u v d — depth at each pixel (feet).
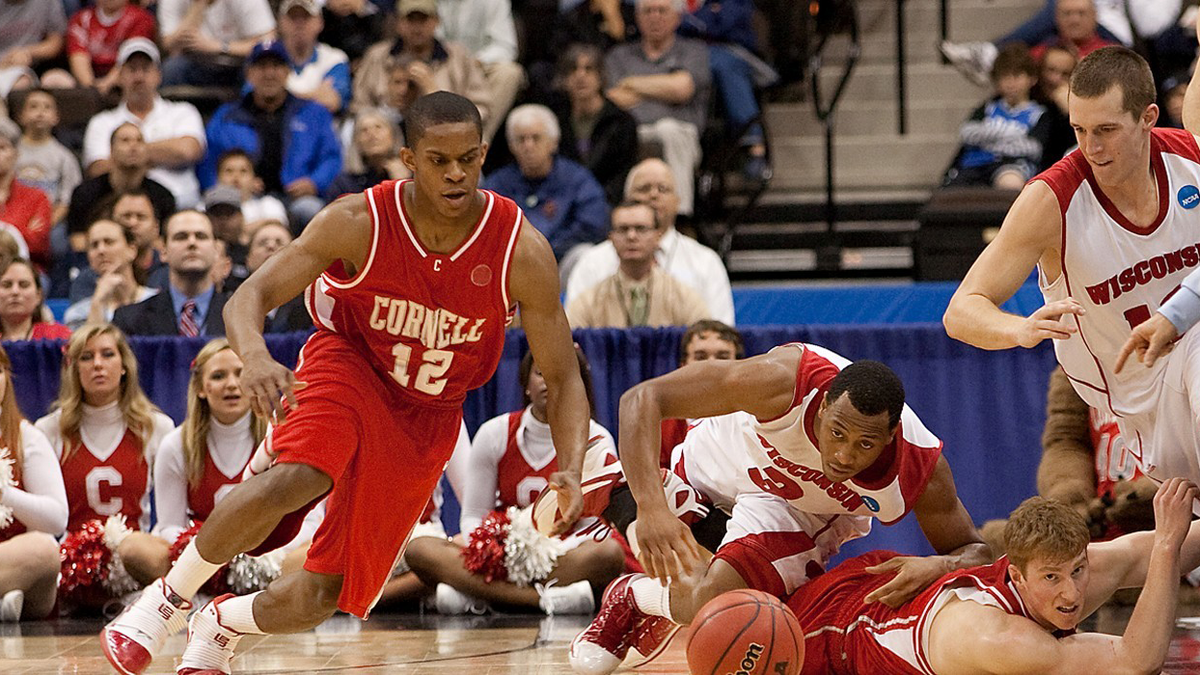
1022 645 26.12
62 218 68.69
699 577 30.81
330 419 27.61
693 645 26.96
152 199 65.72
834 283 71.10
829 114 74.08
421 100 26.66
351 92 74.84
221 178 65.67
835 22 75.66
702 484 33.37
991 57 75.66
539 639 39.09
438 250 27.55
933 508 30.19
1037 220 27.32
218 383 46.01
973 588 27.66
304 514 28.96
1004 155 68.64
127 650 28.55
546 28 78.13
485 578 44.93
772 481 30.86
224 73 76.07
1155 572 26.78
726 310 58.18
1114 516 42.50
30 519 44.93
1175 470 28.66
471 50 75.05
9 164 65.46
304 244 27.27
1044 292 28.84
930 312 60.85
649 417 28.25
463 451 47.44
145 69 69.97
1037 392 49.73
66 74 75.87
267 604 29.07
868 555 30.78
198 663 29.55
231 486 46.65
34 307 54.19
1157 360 27.76
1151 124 26.68
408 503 29.01
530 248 28.02
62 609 45.93
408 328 28.07
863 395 27.35
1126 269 27.45
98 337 46.98
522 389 49.29
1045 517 26.32
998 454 49.85
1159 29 73.82
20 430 45.52
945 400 49.90
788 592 31.19
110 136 68.74
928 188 79.92
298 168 69.46
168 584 28.89
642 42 73.41
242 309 26.45
